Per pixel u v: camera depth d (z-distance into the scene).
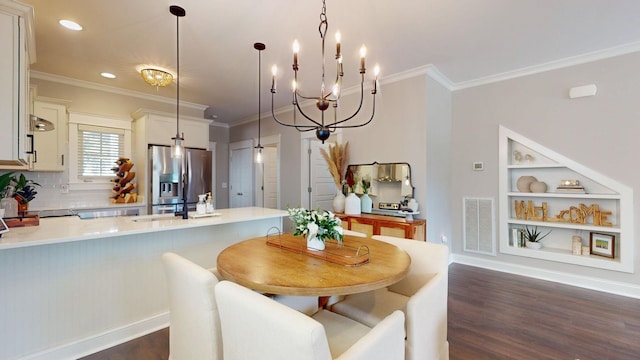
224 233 2.82
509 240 3.72
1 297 1.72
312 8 2.25
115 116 4.25
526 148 3.61
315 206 5.21
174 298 1.51
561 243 3.46
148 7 2.23
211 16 2.36
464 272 3.66
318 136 1.97
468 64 3.37
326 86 4.08
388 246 1.91
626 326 2.32
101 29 2.56
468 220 3.99
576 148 3.20
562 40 2.79
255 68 3.47
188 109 5.04
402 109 3.67
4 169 3.29
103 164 4.15
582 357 1.93
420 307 1.36
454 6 2.23
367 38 2.73
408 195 3.59
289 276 1.34
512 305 2.71
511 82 3.63
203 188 4.62
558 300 2.81
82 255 1.99
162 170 4.16
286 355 0.88
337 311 1.75
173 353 1.57
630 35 2.70
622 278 2.96
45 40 2.76
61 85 3.80
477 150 3.91
